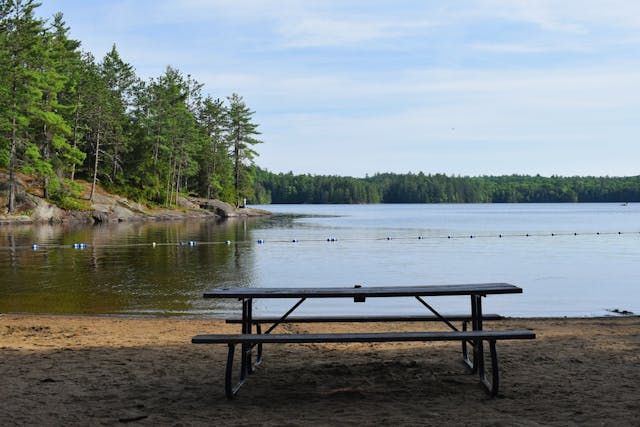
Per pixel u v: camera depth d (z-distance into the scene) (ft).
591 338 27.14
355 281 57.88
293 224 185.37
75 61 198.29
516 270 67.41
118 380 19.84
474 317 19.72
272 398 17.75
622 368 20.83
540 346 25.22
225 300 44.57
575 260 78.54
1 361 22.67
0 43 153.28
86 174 218.38
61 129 172.65
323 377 20.13
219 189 281.95
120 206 198.59
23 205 160.04
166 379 20.03
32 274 59.21
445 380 19.40
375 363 21.89
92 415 16.07
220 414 16.15
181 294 47.21
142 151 226.99
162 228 149.89
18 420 15.60
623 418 15.06
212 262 72.84
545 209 452.76
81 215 172.35
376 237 126.00
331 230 152.05
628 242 111.55
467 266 71.46
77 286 51.42
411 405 16.72
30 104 156.46
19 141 158.30
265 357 23.61
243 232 138.10
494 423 14.83
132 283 53.52
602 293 49.83
